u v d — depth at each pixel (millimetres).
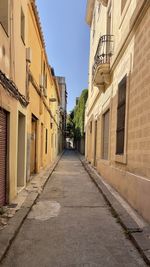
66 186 10094
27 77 9078
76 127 46062
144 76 5930
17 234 4801
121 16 8586
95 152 17203
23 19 8359
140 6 6047
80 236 4762
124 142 7656
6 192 6508
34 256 3930
